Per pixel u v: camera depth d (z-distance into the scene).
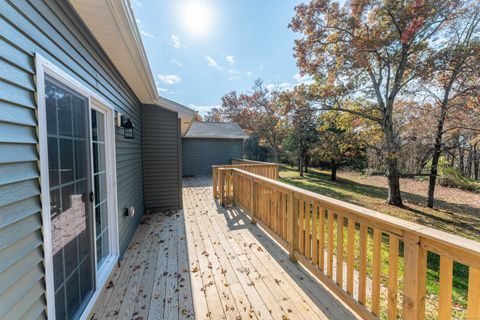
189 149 12.68
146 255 2.87
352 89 7.93
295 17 7.82
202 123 14.83
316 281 2.29
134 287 2.20
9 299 0.98
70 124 1.63
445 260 1.17
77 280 1.71
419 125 7.16
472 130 6.34
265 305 1.95
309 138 13.64
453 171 9.95
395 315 1.46
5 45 0.98
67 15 1.57
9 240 0.99
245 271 2.48
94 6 1.63
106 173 2.49
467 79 6.06
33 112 1.17
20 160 1.07
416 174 7.48
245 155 22.23
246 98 21.53
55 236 1.45
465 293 2.51
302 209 2.54
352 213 1.80
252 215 4.04
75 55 1.69
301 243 2.57
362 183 12.15
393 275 1.47
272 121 18.80
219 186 5.84
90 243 1.91
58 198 1.47
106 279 2.17
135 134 3.99
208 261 2.71
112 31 1.97
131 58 2.52
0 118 0.94
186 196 6.46
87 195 1.87
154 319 1.79
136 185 4.00
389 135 7.45
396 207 7.37
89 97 1.91
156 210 4.88
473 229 5.52
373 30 6.86
